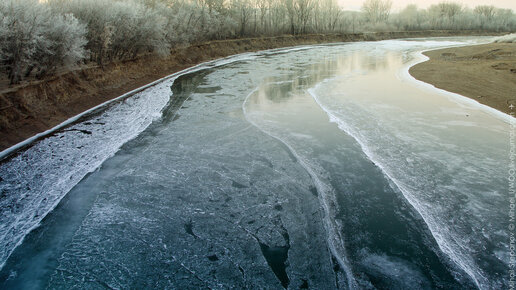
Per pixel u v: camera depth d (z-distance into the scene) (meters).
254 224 7.01
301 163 9.58
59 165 9.84
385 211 7.30
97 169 9.60
